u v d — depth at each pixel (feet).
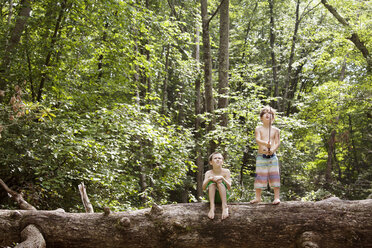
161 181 29.35
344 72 66.95
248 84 35.63
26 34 29.09
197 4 47.60
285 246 13.03
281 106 65.92
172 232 13.57
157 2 44.93
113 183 26.68
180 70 43.62
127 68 33.86
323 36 48.26
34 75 29.32
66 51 31.89
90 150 23.79
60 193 25.64
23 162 22.52
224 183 13.92
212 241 13.33
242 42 63.98
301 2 61.46
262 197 36.01
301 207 13.35
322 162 75.10
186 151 30.63
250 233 13.15
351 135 70.59
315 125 46.70
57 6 28.81
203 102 50.80
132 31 32.81
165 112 48.06
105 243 13.85
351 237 12.51
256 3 64.39
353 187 58.85
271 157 13.99
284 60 67.77
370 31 43.11
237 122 33.35
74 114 27.20
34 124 22.52
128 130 26.73
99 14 30.07
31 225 14.14
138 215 14.25
